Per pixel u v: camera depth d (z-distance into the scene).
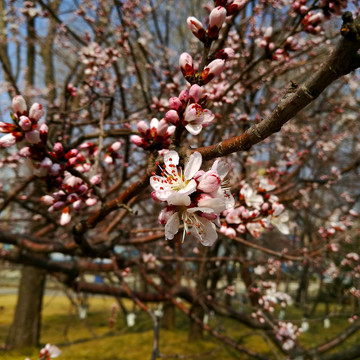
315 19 2.10
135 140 1.12
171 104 1.03
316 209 5.98
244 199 1.86
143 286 7.36
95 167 1.82
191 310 4.67
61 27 3.93
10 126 1.14
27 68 5.70
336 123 5.71
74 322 7.72
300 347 3.84
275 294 3.58
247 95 4.46
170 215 0.93
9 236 3.13
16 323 5.86
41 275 6.09
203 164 1.10
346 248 4.64
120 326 7.37
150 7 4.81
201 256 5.05
